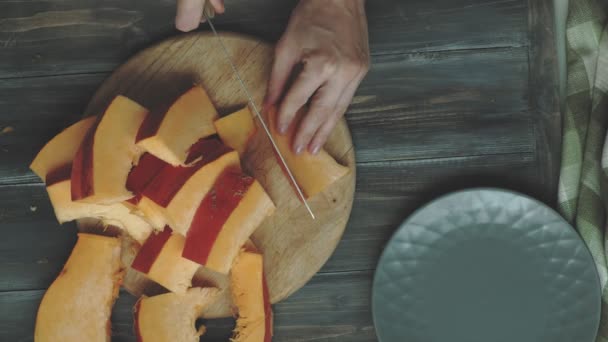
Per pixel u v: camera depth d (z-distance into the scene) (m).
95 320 1.38
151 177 1.29
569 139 1.44
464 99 1.46
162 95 1.42
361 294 1.47
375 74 1.46
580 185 1.43
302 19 1.31
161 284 1.35
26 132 1.45
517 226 1.43
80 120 1.40
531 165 1.47
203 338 1.46
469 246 1.44
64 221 1.35
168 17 1.45
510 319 1.45
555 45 1.46
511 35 1.46
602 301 1.43
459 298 1.45
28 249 1.45
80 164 1.25
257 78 1.42
